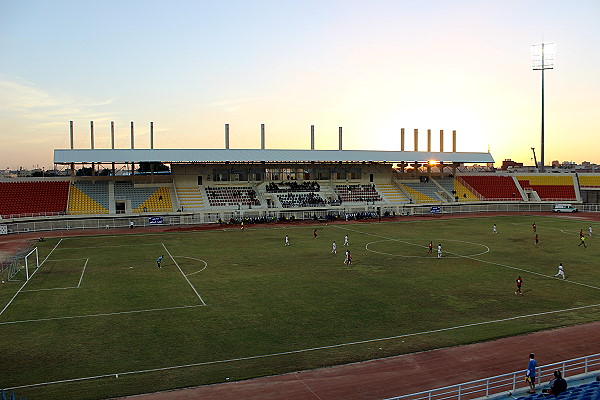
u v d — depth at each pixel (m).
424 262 49.66
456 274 44.03
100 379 22.19
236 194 94.44
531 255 53.56
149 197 87.88
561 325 29.69
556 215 98.38
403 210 98.38
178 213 82.44
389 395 20.67
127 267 47.09
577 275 43.53
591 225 81.00
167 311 32.69
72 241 64.25
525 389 20.81
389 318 31.19
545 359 24.53
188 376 22.53
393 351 25.56
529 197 113.25
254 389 21.23
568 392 19.34
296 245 61.00
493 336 27.75
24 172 122.31
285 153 99.69
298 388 21.31
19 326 29.45
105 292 37.53
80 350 25.67
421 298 35.97
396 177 114.12
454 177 118.06
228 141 104.69
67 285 39.69
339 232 73.50
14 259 49.22
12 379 22.16
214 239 66.44
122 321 30.52
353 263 49.22
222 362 24.17
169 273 44.44
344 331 28.73
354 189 104.44
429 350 25.70
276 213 89.19
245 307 33.66
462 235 69.62
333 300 35.44
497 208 106.06
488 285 39.88
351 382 21.91
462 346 26.27
